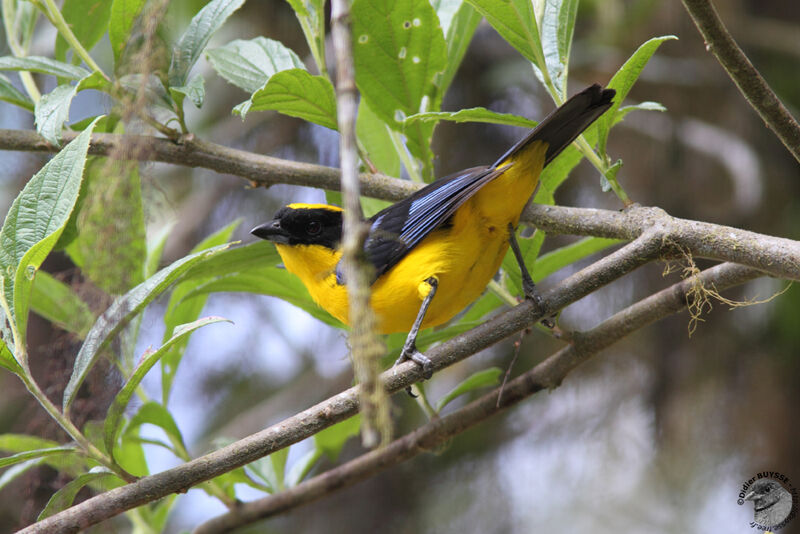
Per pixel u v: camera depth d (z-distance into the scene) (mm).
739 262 6691
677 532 14508
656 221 7066
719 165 14977
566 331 8172
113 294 5598
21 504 11969
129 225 5590
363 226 4312
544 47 7781
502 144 15195
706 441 14336
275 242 9164
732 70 6328
